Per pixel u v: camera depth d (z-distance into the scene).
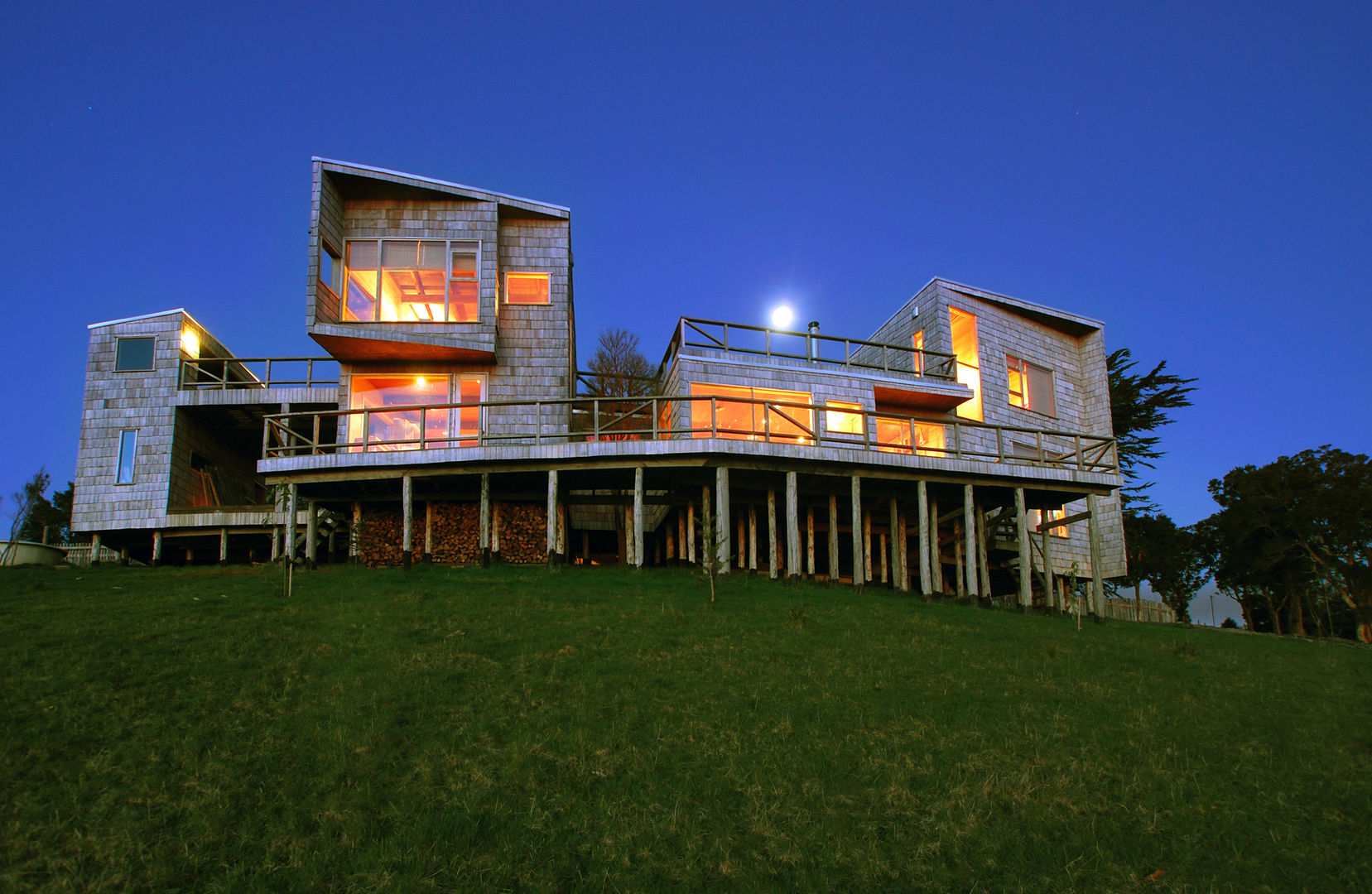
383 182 23.38
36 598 15.58
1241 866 8.20
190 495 27.17
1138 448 42.16
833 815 8.52
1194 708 12.50
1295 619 37.62
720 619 15.01
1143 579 41.62
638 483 19.42
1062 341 31.67
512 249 24.98
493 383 24.08
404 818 8.12
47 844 7.45
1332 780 10.18
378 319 23.08
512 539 21.94
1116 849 8.30
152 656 11.78
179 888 7.08
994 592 29.00
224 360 27.30
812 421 24.47
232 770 8.75
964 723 10.87
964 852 8.09
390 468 20.09
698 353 23.97
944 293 28.31
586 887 7.36
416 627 13.69
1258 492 36.62
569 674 11.80
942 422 21.72
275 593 16.22
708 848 7.91
